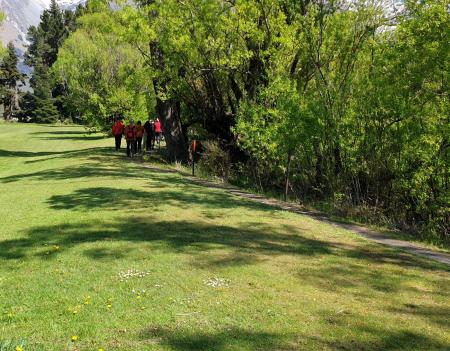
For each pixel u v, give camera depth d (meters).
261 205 12.66
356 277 6.58
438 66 11.95
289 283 6.11
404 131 12.47
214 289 5.77
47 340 4.39
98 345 4.26
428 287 6.34
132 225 9.13
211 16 18.30
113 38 38.19
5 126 68.50
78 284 5.93
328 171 14.49
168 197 12.39
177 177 17.58
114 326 4.68
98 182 15.04
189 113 24.97
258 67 19.47
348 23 15.03
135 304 5.27
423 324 4.98
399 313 5.28
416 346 4.42
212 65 19.75
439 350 4.36
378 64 13.09
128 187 14.02
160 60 21.70
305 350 4.22
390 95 12.50
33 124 80.19
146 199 11.96
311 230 9.86
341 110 14.10
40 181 16.06
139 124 25.69
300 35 16.52
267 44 18.73
